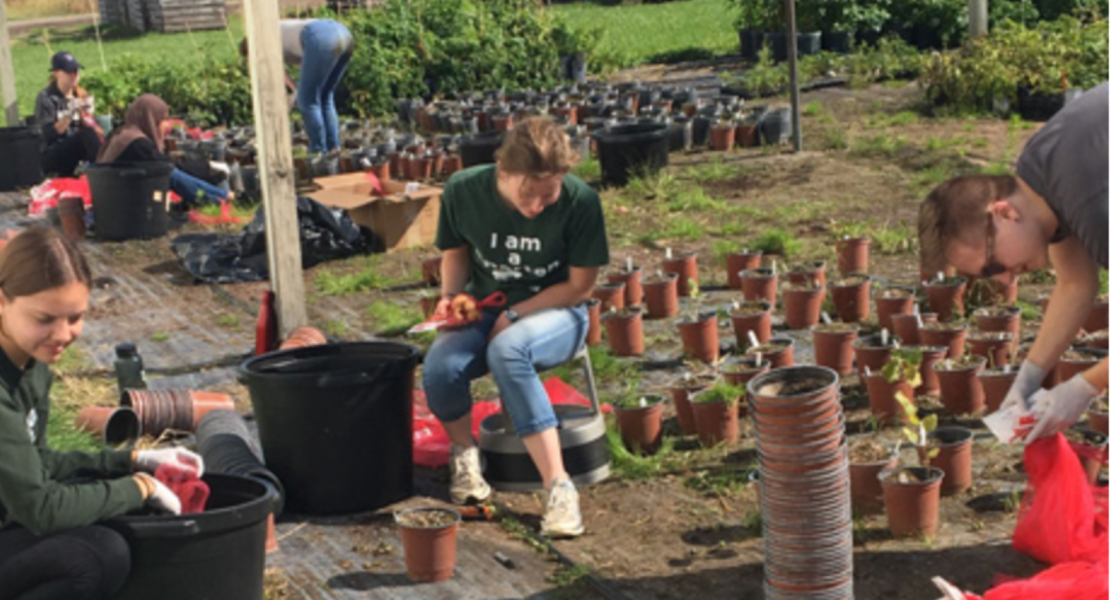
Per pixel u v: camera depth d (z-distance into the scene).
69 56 13.26
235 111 16.56
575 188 4.90
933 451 4.68
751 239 9.29
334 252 9.39
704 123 12.98
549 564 4.64
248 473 4.87
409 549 4.52
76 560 3.52
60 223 11.18
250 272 9.05
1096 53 13.58
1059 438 4.16
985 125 12.96
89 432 6.03
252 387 5.05
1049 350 3.80
